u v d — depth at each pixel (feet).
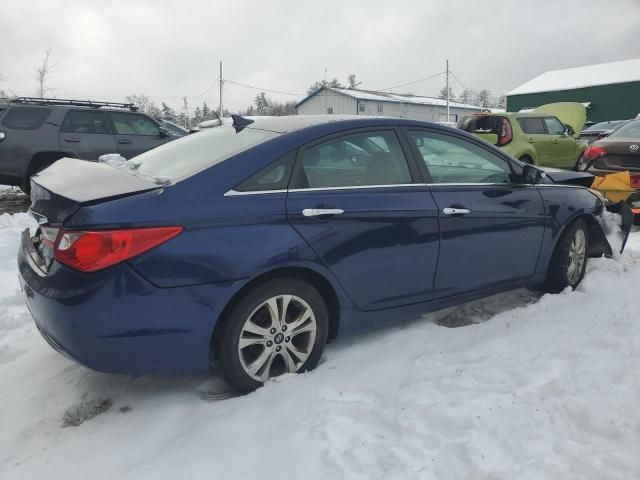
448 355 10.82
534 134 38.63
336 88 189.98
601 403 8.91
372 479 7.36
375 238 10.48
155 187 8.86
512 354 10.86
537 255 13.71
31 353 11.69
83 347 8.24
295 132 10.25
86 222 8.09
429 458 7.76
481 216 12.16
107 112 32.86
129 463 7.93
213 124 12.87
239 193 9.23
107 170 10.30
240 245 8.96
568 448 7.91
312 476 7.43
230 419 8.73
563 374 10.03
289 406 9.00
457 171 12.25
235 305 9.20
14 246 19.98
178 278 8.50
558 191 14.17
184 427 8.79
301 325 9.99
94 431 8.81
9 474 7.82
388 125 11.35
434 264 11.52
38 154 30.76
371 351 11.02
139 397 9.80
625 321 12.25
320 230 9.78
